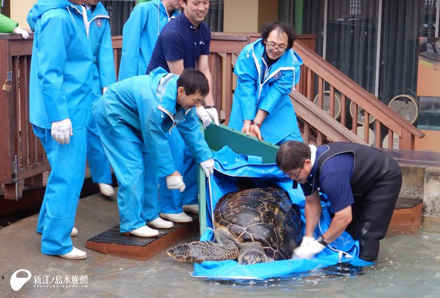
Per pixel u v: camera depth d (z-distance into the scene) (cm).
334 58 971
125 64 604
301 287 439
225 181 546
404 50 933
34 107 480
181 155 543
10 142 544
